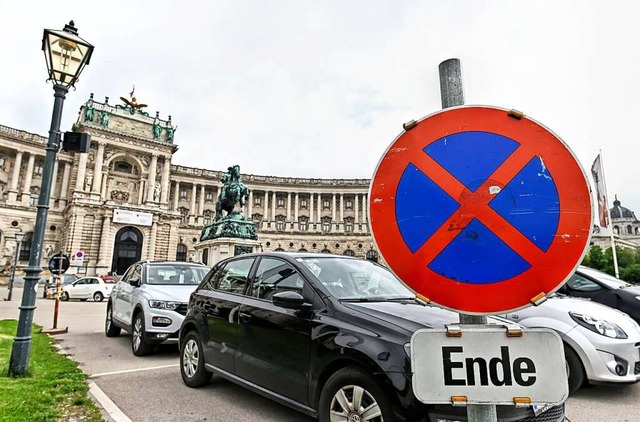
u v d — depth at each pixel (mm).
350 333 4246
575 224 1954
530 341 1965
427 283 2082
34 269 7293
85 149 8133
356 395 3943
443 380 1972
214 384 7023
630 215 131875
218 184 84750
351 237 88375
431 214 2131
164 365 8547
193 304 7188
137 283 10750
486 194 2074
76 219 60875
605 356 6156
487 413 1999
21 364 6895
